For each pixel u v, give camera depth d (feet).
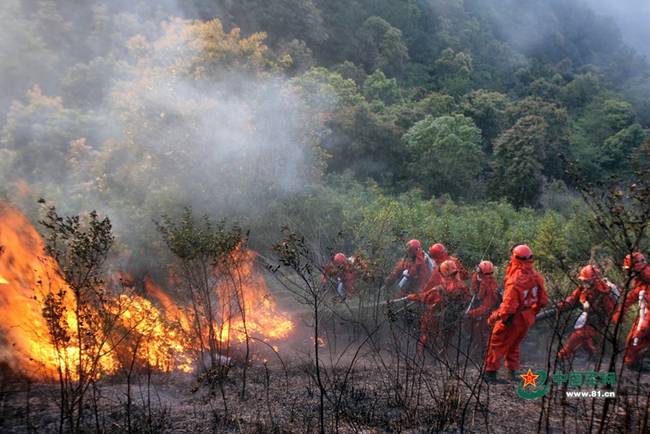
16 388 16.25
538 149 90.84
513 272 20.77
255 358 22.85
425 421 15.24
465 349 24.09
